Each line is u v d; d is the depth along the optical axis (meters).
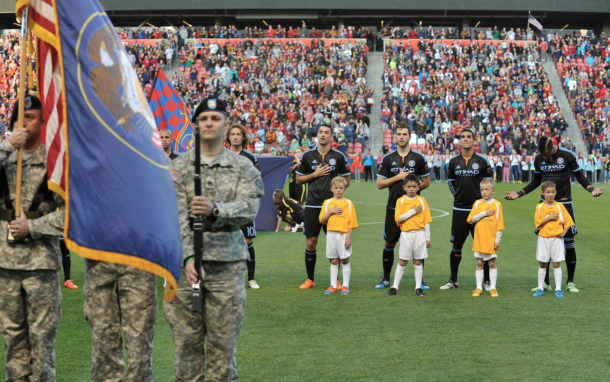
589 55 49.84
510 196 11.06
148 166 5.04
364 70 48.22
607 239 16.31
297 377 6.52
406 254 10.25
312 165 10.83
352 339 7.80
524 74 47.06
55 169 5.44
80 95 5.05
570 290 10.54
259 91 45.34
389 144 42.06
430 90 45.75
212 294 5.19
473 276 11.88
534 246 15.25
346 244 10.34
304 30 52.91
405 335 7.97
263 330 8.20
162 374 6.66
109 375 5.58
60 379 6.52
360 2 54.25
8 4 56.09
